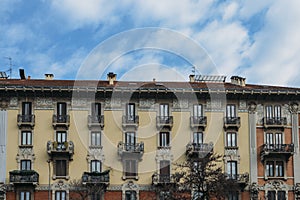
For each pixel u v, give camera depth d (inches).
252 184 2942.9
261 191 2952.8
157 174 2903.5
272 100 3011.8
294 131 3004.4
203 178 2615.7
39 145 2901.1
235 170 2962.6
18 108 2915.8
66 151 2871.6
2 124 2901.1
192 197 2696.9
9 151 2891.2
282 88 3051.2
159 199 2878.9
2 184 2859.3
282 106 3016.7
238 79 3166.8
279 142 2994.6
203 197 2608.3
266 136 2997.0
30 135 2908.5
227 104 2997.0
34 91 2901.1
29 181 2837.1
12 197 2854.3
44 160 2891.2
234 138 2982.3
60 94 2920.8
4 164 2878.9
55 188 2874.0
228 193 2824.8
